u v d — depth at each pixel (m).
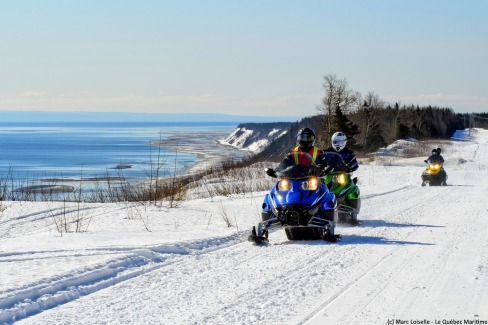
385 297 7.21
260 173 30.36
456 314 6.48
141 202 17.98
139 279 8.16
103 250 9.61
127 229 12.80
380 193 21.38
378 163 50.09
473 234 11.97
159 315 6.52
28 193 20.91
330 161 13.66
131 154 113.38
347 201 13.60
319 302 7.02
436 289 7.55
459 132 166.25
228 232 11.95
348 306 6.84
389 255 9.80
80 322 6.27
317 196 11.09
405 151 73.25
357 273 8.50
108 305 6.91
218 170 33.72
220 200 19.20
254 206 16.91
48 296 7.09
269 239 11.62
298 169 11.30
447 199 19.44
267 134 199.62
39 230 13.09
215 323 6.23
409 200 19.17
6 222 14.41
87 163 84.38
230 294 7.38
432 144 90.88
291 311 6.66
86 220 14.37
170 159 92.00
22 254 9.40
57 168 74.25
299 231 11.51
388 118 117.50
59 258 9.03
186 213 15.36
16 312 6.51
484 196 20.47
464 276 8.24
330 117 76.12
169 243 10.30
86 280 7.91
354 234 12.16
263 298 7.20
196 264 9.15
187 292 7.49
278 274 8.46
